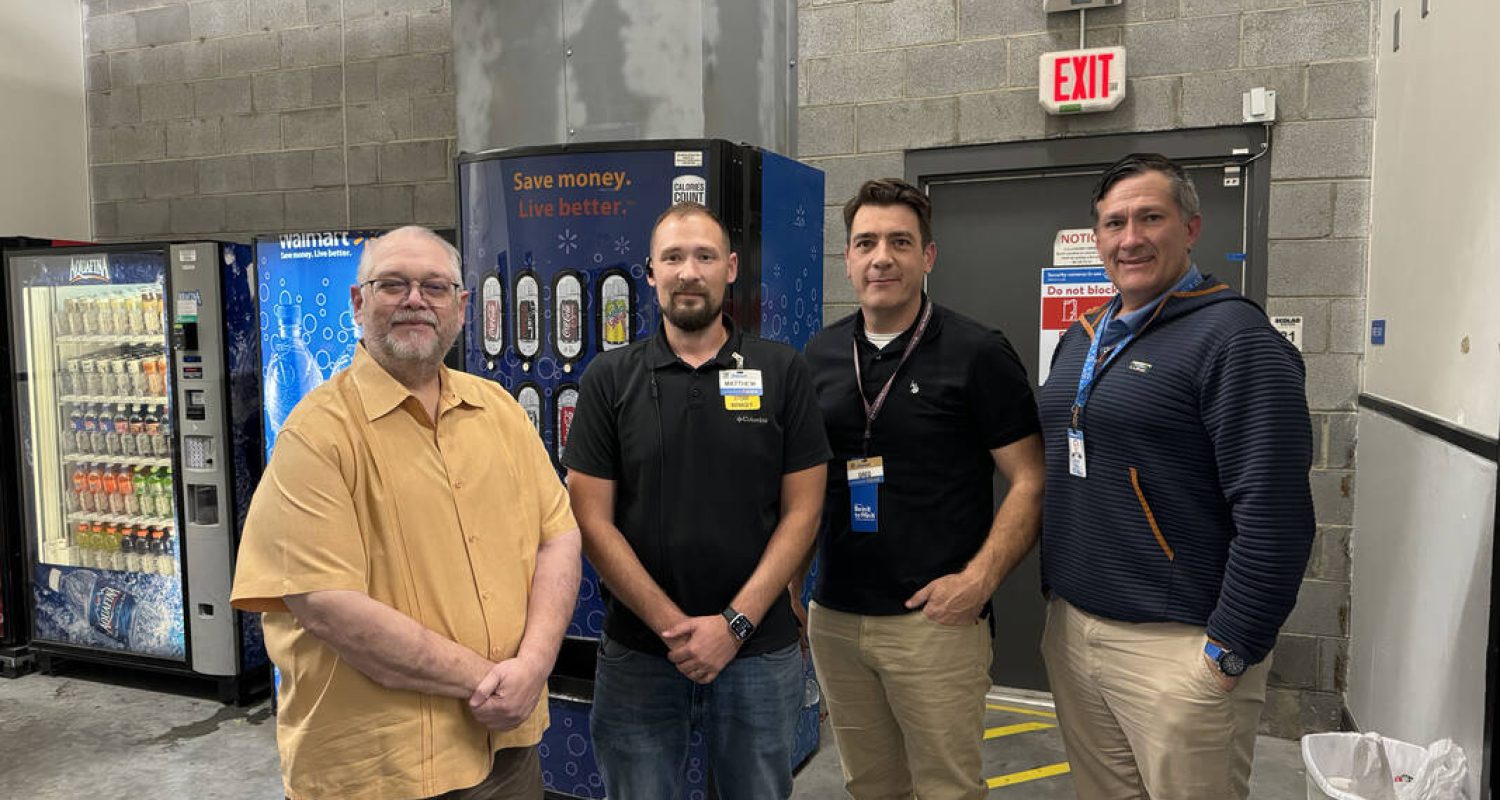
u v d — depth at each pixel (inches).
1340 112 119.5
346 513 56.7
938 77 136.0
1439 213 90.0
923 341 76.6
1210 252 127.9
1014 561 74.6
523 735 65.4
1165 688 65.4
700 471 70.7
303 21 171.6
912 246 74.9
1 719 137.0
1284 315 124.0
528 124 118.0
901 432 75.5
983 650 77.7
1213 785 65.1
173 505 146.1
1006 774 116.6
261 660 144.9
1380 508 109.2
